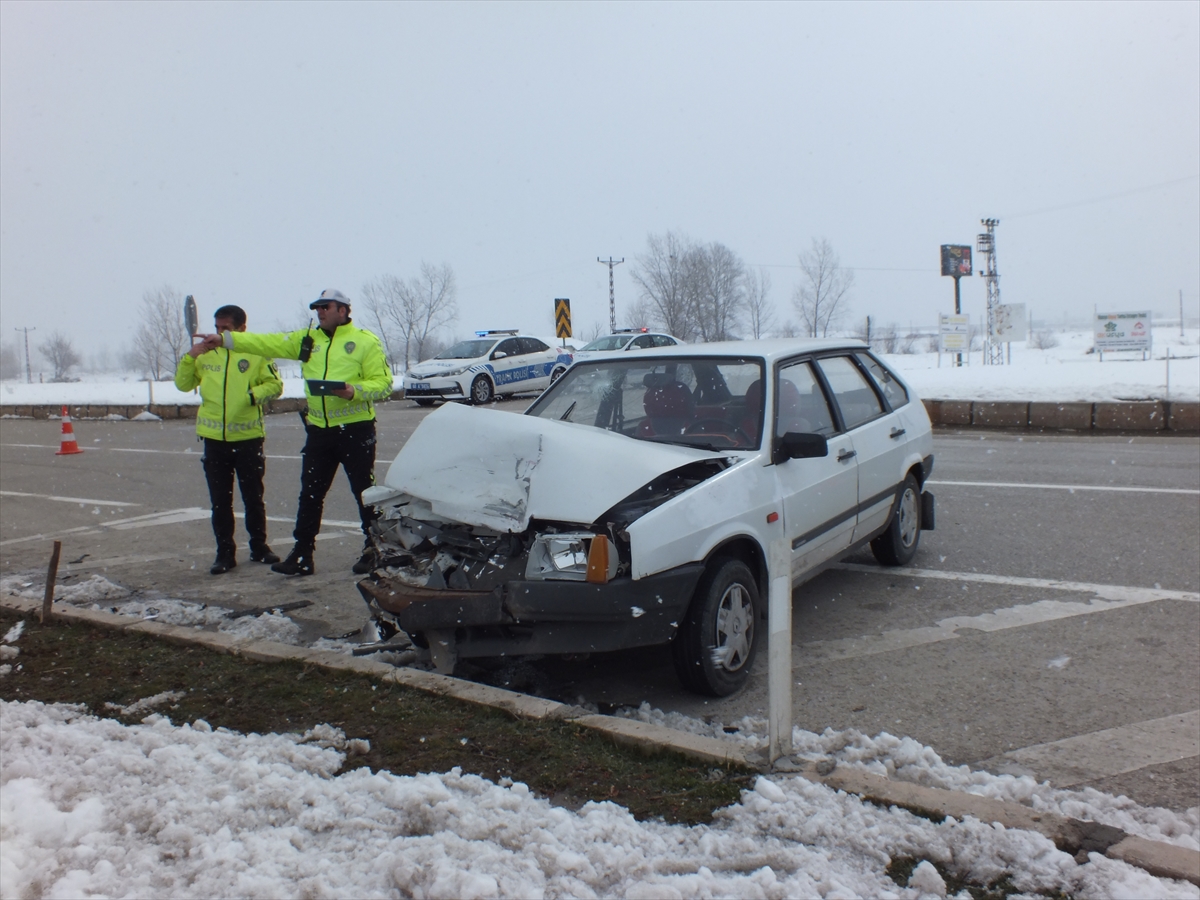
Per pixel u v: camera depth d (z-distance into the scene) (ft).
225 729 12.65
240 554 25.54
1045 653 16.01
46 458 50.42
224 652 15.79
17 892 8.87
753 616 14.89
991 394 57.06
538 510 13.46
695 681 14.02
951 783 11.19
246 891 8.80
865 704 14.11
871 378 20.86
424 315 165.58
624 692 14.66
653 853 9.36
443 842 9.48
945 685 14.76
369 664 14.61
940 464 38.32
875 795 10.29
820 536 16.98
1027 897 8.58
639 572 12.91
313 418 21.94
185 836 9.72
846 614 18.48
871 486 19.07
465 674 15.02
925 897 8.57
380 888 8.87
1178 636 16.62
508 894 8.61
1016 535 24.68
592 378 18.65
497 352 80.79
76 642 16.74
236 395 22.99
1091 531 24.80
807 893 8.58
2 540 28.35
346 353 21.94
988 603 18.90
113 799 10.64
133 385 147.54
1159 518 26.09
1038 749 12.50
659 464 13.99
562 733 12.19
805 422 17.39
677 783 10.87
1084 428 50.98
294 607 20.12
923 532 25.50
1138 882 8.57
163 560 24.93
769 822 9.84
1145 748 12.46
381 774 10.94
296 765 11.53
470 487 14.29
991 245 157.28
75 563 24.81
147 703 13.69
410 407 79.56
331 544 26.32
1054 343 209.15
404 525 15.57
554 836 9.55
